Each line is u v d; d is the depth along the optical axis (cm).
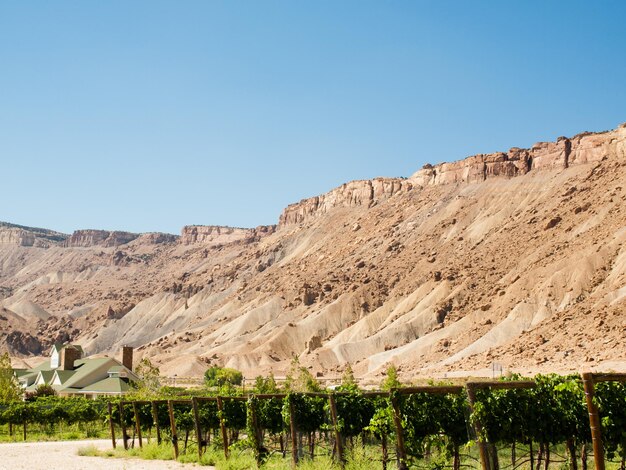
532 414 2472
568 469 3066
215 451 4653
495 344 17800
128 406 5891
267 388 9869
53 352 13762
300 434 3988
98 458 4894
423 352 19675
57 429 8238
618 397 2317
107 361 12212
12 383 10031
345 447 3669
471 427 2611
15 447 6016
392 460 3256
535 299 19575
